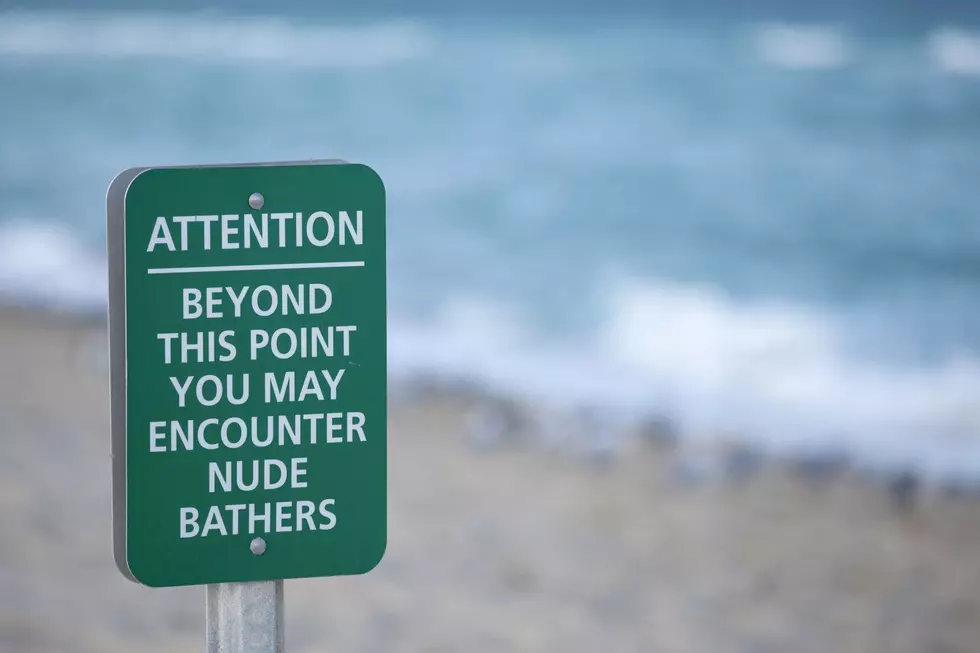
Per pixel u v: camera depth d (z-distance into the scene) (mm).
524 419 27766
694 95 113688
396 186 81875
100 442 23188
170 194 4719
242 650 4949
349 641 15867
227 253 4781
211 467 4820
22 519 19031
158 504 4781
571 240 67625
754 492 23828
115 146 98000
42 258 45781
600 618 17438
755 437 28203
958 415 32000
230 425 4828
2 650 14445
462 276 56125
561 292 52625
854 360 39469
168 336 4754
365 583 18016
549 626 16969
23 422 24156
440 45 145750
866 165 89500
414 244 64438
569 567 19281
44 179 80938
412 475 23453
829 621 18094
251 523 4867
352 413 4914
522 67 128625
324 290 4863
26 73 121562
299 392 4867
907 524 22531
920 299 54781
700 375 35656
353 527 4949
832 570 20125
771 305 51844
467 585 18219
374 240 4883
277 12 179375
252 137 104750
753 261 63312
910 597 19188
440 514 21375
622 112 108875
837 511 23062
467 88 119562
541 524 21141
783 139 96938
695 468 24906
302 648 15555
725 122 103438
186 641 15203
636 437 27188
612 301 50688
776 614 18172
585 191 80938
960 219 74188
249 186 4773
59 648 14656
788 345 41750
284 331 4840
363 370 4914
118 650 14773
